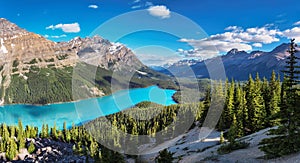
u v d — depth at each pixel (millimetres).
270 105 42188
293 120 17578
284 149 18297
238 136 38625
